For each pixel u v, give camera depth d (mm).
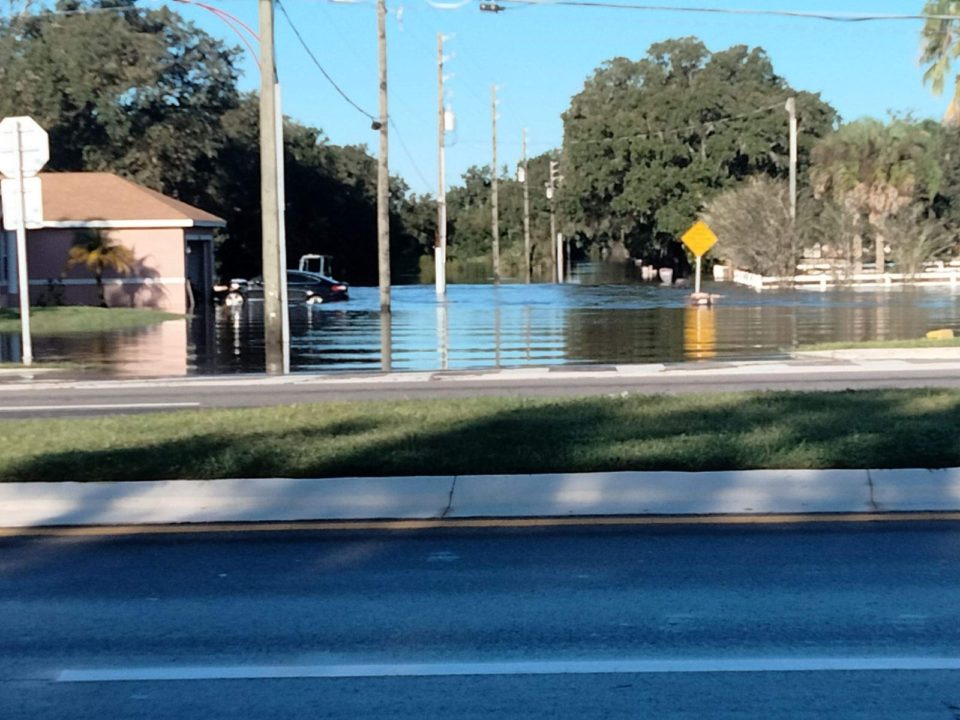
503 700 5551
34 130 22469
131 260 41375
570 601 7098
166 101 62688
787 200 60031
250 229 73938
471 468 10062
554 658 6113
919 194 59594
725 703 5469
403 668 6004
